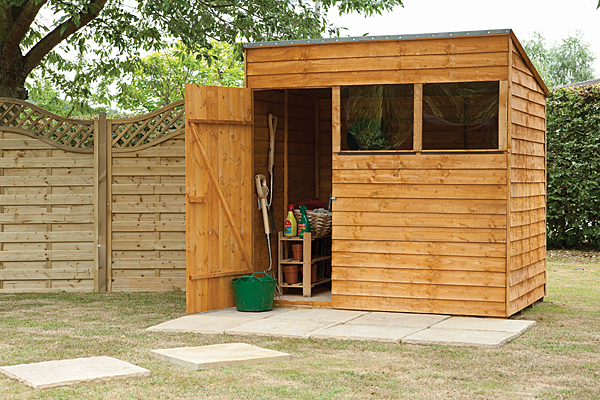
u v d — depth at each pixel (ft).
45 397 12.36
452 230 21.27
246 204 23.68
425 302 21.56
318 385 13.37
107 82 50.72
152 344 17.42
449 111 21.66
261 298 22.00
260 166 24.82
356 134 22.54
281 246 25.11
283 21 37.73
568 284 29.99
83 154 28.40
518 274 21.98
